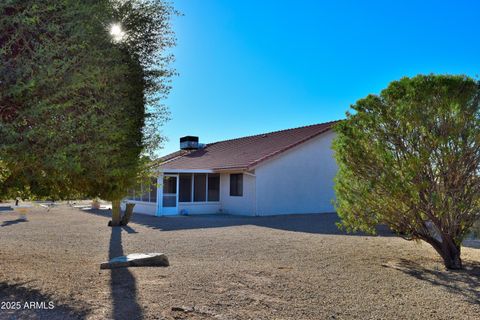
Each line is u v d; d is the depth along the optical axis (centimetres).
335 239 1147
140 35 715
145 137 777
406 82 763
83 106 545
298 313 472
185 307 473
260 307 488
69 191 644
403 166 742
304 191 2167
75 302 484
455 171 726
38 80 464
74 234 1270
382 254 899
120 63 646
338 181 891
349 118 838
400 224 803
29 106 472
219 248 984
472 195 732
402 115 742
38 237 1187
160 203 2064
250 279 628
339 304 515
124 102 643
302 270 715
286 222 1669
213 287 572
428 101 732
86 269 693
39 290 539
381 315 478
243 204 2108
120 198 768
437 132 734
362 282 635
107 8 595
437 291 592
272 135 2655
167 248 986
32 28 472
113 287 560
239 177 2150
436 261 824
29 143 484
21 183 534
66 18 507
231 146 2802
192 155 2947
